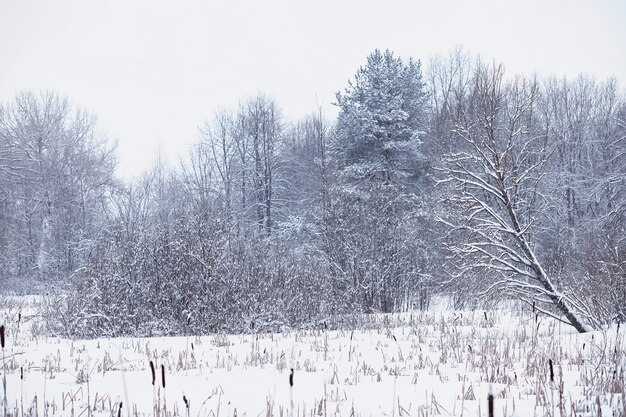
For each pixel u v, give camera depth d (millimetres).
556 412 5512
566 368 8086
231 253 17016
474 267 13992
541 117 36406
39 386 7336
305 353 10477
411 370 8414
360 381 7555
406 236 23234
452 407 5898
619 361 7652
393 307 22125
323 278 18625
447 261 19703
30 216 38500
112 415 5359
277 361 9141
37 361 9617
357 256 21922
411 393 6727
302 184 42844
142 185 39594
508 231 13461
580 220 30797
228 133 45375
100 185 39938
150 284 15781
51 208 38094
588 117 37969
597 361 8227
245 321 14969
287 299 16250
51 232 37562
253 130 42625
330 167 31234
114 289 15484
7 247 36062
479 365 8570
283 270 17594
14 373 8320
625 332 10773
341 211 23312
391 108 32188
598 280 13359
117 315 15055
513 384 7141
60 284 19781
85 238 37125
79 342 12758
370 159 31969
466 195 14281
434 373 8078
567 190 32281
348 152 33281
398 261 22500
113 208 39094
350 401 6320
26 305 22078
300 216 34406
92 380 7797
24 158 40719
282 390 7004
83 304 15102
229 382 7574
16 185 39500
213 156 45094
